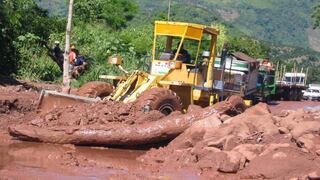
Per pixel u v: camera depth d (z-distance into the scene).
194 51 17.75
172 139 13.97
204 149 12.27
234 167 11.54
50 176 10.43
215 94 18.38
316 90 42.66
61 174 10.65
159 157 12.66
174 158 12.41
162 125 13.84
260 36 174.25
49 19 34.22
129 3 51.59
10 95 17.05
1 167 10.84
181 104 15.84
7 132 14.12
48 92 15.37
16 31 26.16
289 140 12.45
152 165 12.08
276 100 35.81
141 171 11.48
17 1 30.52
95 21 43.59
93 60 28.69
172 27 17.62
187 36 17.48
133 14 51.78
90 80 25.36
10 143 13.15
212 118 13.45
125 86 16.44
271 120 13.20
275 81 34.22
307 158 11.30
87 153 12.87
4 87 19.52
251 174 11.23
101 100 15.55
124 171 11.38
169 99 15.48
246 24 178.38
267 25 186.12
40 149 12.69
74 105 14.97
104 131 13.53
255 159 11.51
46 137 13.34
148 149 13.91
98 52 30.52
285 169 11.06
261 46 49.75
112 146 13.70
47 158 11.89
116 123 14.09
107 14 45.50
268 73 31.34
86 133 13.45
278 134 12.86
